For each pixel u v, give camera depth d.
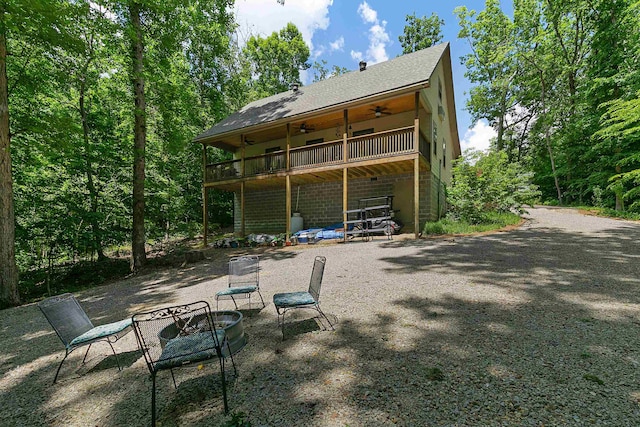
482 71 24.23
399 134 9.95
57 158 10.70
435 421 1.83
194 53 19.14
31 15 6.80
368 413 1.96
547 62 18.78
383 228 10.49
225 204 21.31
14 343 4.15
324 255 8.33
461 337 2.94
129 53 10.47
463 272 5.25
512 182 11.35
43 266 11.30
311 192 14.29
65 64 9.77
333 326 3.48
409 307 3.86
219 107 20.36
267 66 31.80
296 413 2.03
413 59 12.15
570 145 17.06
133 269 10.13
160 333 2.77
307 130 14.11
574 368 2.30
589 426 1.70
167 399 2.41
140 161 10.50
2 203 7.16
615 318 3.14
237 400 2.25
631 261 5.27
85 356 3.44
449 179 16.77
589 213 12.46
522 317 3.30
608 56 13.67
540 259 5.74
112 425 2.15
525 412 1.85
